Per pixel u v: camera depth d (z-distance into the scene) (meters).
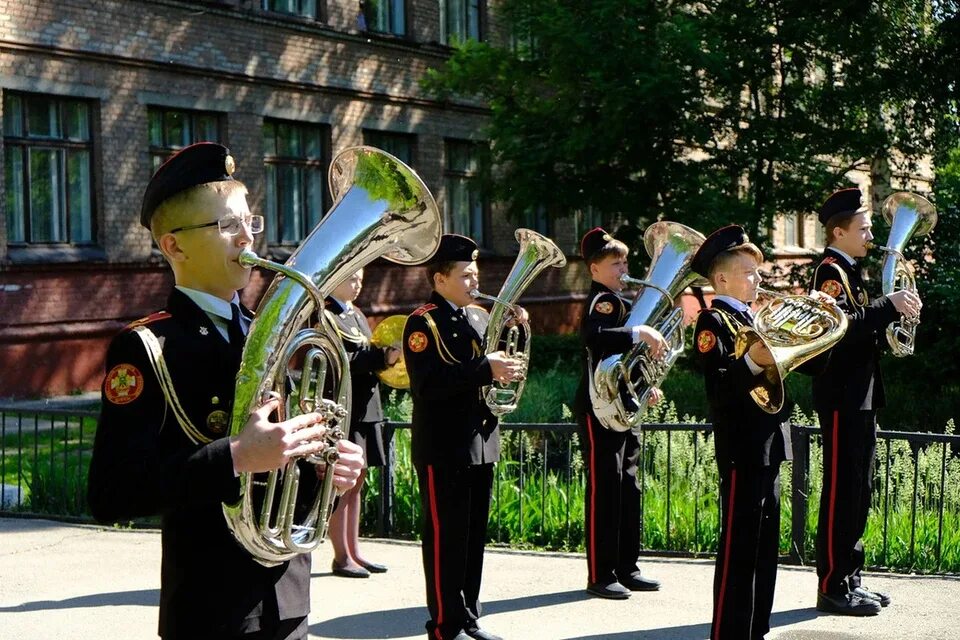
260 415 2.77
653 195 16.33
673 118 15.16
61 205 15.47
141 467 2.77
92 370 15.62
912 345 6.18
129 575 6.67
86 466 9.23
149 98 16.33
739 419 4.96
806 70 16.55
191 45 16.89
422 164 21.34
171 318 3.01
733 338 4.97
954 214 14.55
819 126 16.45
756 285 5.12
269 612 2.99
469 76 16.89
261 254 18.16
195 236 3.01
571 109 15.73
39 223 15.20
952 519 7.53
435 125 21.56
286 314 2.87
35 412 8.66
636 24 14.84
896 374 14.48
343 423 2.99
